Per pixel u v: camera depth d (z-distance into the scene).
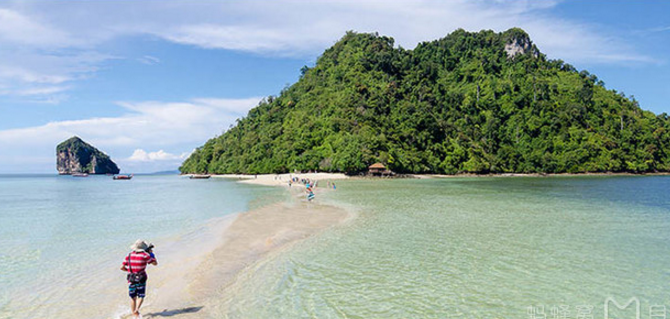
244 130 184.00
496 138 152.50
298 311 10.14
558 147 143.62
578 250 16.83
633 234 20.56
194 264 14.46
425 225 22.75
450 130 137.62
